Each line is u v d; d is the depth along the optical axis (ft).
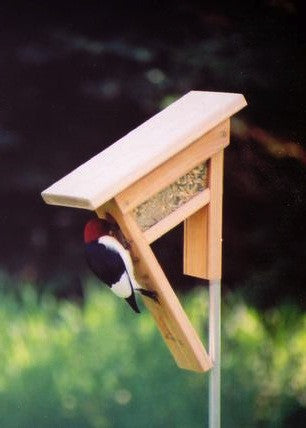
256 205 33.42
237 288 33.04
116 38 34.27
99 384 25.76
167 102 34.32
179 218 16.26
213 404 16.66
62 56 34.99
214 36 33.65
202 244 16.76
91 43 34.37
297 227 32.91
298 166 33.19
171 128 16.19
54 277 36.19
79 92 35.35
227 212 33.50
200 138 16.12
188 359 16.60
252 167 33.40
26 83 35.55
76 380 26.08
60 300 35.37
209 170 16.49
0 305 31.76
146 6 34.01
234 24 33.40
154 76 34.42
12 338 29.09
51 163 36.09
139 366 26.58
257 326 30.01
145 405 24.54
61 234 36.81
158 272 15.97
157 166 15.62
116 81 34.65
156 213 16.08
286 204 33.17
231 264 33.27
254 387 25.61
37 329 29.78
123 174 15.21
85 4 34.35
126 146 16.30
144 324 29.01
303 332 29.81
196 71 33.86
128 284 15.80
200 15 33.60
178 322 16.12
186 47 33.83
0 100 35.63
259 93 33.22
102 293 31.73
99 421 24.14
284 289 32.42
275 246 32.99
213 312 16.76
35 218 36.76
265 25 33.04
